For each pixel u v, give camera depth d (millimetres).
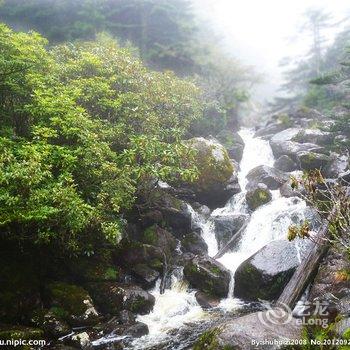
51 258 7188
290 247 7723
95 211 6340
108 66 9578
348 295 5945
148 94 9711
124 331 6141
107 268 7477
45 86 7453
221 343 4930
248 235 9562
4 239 6562
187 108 11922
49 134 6520
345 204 5652
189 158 8531
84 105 8656
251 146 15289
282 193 10664
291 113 19312
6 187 5590
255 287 7266
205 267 7758
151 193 9312
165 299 7410
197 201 10844
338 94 19078
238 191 11039
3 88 7316
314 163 11812
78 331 6152
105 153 7293
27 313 6199
